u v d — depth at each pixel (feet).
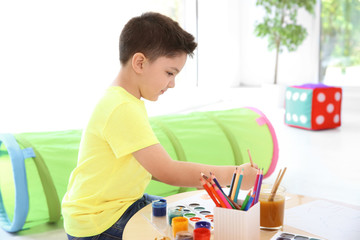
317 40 17.25
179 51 2.99
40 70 11.09
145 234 2.58
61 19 11.37
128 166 3.06
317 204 3.06
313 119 11.68
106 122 2.93
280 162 8.60
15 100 10.64
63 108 11.59
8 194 5.75
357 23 16.53
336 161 8.57
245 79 19.15
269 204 2.56
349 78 17.01
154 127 6.36
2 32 10.22
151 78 3.03
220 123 6.95
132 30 3.01
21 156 5.16
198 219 2.77
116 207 3.10
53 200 5.30
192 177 2.93
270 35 16.89
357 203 6.19
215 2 18.07
